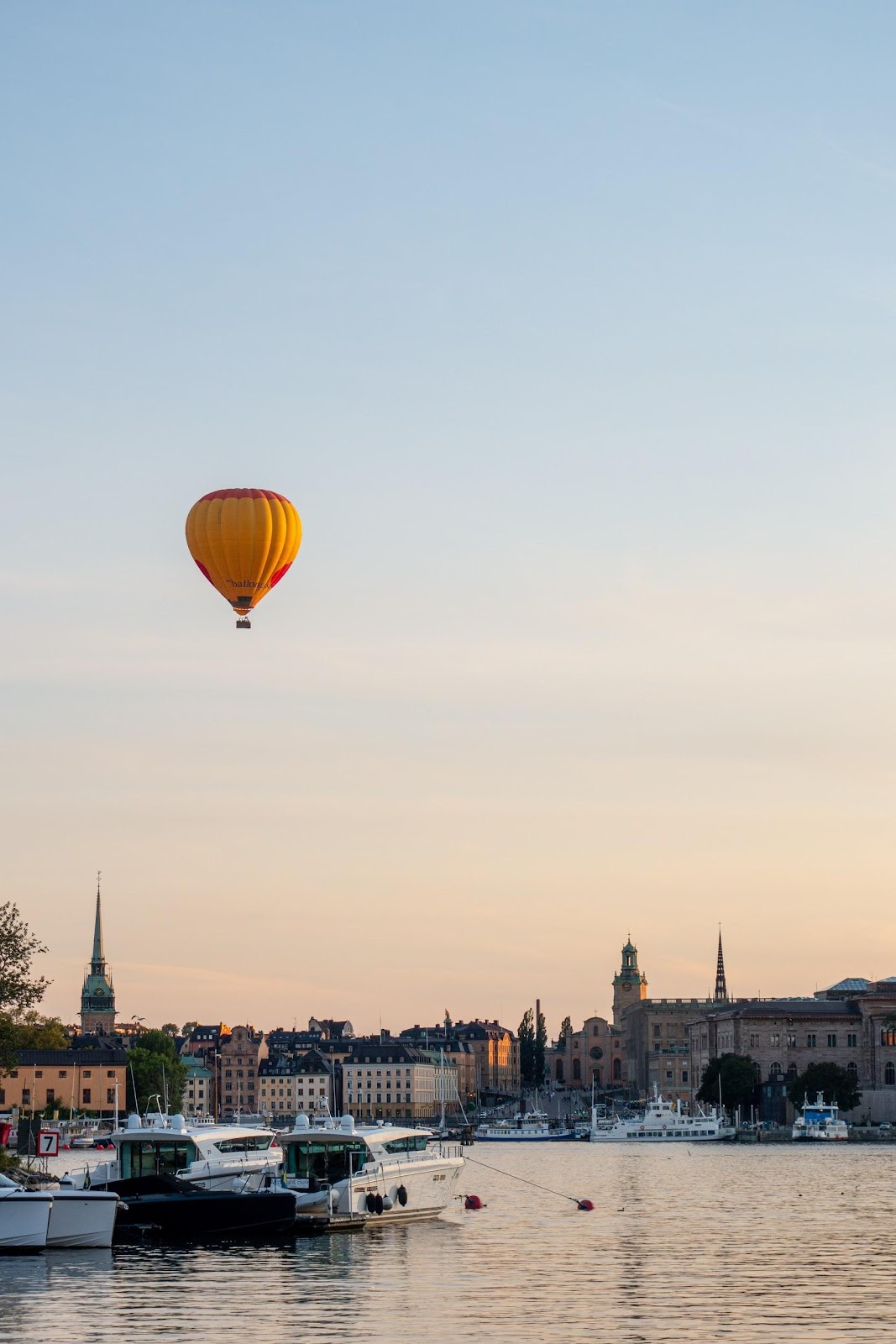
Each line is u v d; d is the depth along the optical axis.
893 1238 124.12
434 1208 134.50
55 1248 110.69
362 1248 114.50
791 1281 100.44
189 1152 123.56
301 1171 126.38
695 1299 93.50
